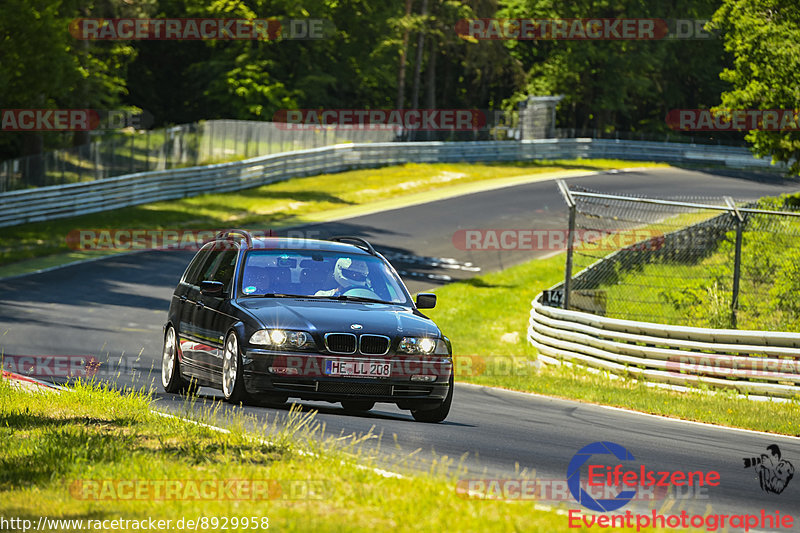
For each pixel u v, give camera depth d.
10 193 135.38
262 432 29.17
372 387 36.09
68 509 20.91
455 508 20.95
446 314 98.62
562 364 72.25
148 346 67.69
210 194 170.88
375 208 163.62
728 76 116.50
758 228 81.31
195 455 25.84
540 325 78.19
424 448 31.80
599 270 85.31
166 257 119.25
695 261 92.19
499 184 194.62
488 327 94.19
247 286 39.56
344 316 36.84
